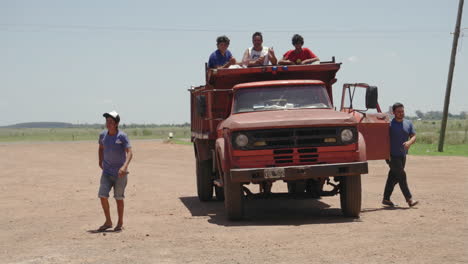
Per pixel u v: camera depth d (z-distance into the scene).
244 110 10.94
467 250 7.14
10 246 8.64
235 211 10.41
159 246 8.16
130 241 8.63
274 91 11.16
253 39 12.27
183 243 8.32
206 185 13.73
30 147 52.44
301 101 11.02
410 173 19.50
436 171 19.94
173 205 13.33
